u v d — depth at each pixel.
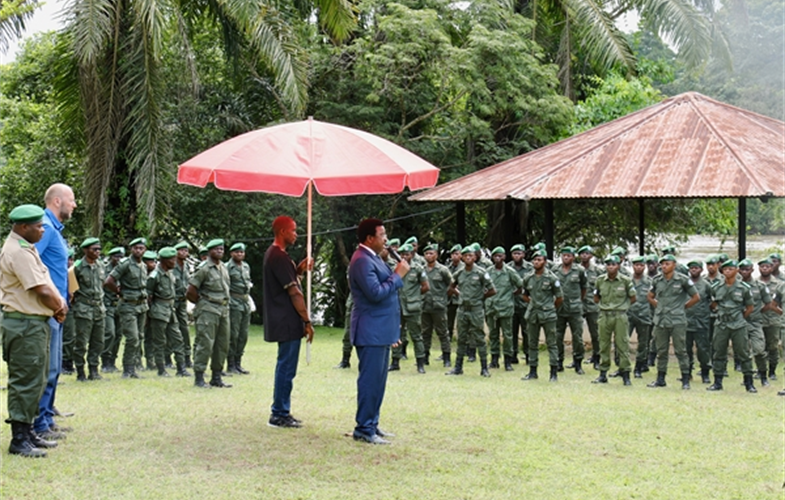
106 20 16.48
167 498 6.65
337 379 13.00
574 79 26.70
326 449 8.24
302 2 20.98
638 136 18.77
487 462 7.96
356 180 8.40
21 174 22.80
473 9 23.56
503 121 25.02
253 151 8.49
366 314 8.49
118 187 20.47
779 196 15.82
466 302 13.78
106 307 13.59
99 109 17.67
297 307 9.04
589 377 13.94
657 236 27.05
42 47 24.81
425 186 8.79
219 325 11.98
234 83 22.94
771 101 23.05
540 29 25.98
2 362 14.62
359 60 22.16
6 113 24.48
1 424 9.02
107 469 7.38
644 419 10.18
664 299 13.00
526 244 24.78
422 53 21.67
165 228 23.11
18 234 7.53
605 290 13.16
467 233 27.48
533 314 13.42
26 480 6.98
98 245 12.57
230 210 23.34
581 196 17.06
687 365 12.93
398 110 23.83
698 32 22.41
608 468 7.90
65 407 10.14
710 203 25.48
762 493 7.19
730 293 12.59
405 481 7.27
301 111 17.44
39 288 7.47
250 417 9.70
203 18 21.59
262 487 6.98
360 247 8.48
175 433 8.80
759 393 12.45
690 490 7.25
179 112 22.48
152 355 14.16
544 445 8.71
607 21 23.75
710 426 9.84
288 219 9.14
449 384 12.72
